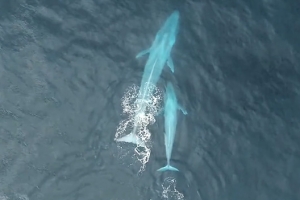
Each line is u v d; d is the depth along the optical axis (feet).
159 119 128.77
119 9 141.18
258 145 129.18
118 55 135.54
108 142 126.00
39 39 135.95
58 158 124.16
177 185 123.34
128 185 122.31
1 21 137.28
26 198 120.26
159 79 132.46
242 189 124.57
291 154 128.98
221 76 135.54
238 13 142.92
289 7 144.66
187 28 139.95
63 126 127.24
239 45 139.44
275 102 134.10
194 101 132.16
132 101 130.31
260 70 137.18
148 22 140.26
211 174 125.18
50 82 131.54
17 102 129.08
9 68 132.36
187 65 135.74
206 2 143.64
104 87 131.64
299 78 136.98
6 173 122.21
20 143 125.18
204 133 129.18
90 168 123.44
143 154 125.29
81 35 137.28
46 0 140.67
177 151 126.72
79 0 141.38
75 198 120.67
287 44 140.26
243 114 132.05
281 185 125.59
